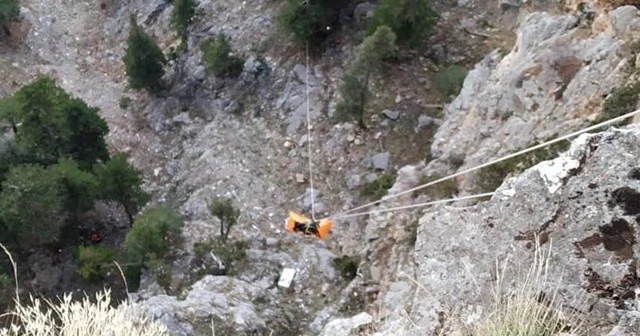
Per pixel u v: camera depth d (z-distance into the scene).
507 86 30.56
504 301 7.02
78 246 41.97
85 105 47.75
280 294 34.66
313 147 45.41
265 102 49.78
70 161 43.22
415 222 30.58
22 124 45.00
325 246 38.75
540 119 27.84
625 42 26.05
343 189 42.38
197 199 44.69
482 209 9.34
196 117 52.41
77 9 65.88
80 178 42.22
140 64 53.44
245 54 53.06
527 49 31.11
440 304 8.10
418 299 8.91
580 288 7.46
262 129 48.22
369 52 40.84
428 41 47.25
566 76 28.39
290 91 48.94
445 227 9.52
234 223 40.19
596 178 8.48
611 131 8.90
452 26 48.09
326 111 46.88
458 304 8.23
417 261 9.54
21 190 39.88
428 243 9.52
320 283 35.25
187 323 25.97
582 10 29.95
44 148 46.16
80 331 6.50
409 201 32.78
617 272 7.52
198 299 28.00
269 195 43.81
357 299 32.16
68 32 64.06
